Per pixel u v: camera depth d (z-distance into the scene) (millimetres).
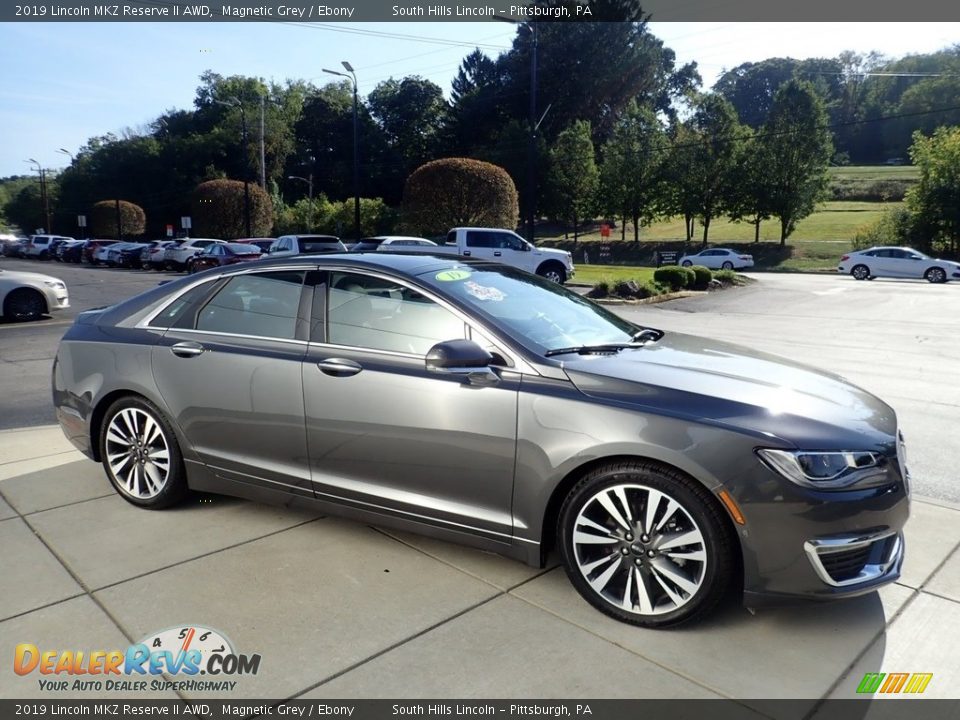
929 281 28156
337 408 3529
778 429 2783
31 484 4664
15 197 105750
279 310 3859
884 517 2814
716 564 2803
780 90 44406
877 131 100188
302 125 82938
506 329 3332
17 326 13672
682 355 3566
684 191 49438
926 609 3109
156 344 4109
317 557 3598
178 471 4094
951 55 100438
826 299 20062
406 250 4406
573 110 68188
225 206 49469
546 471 3053
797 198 44719
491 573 3445
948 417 6633
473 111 71375
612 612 3023
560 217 56344
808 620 3023
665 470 2863
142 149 83188
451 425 3250
